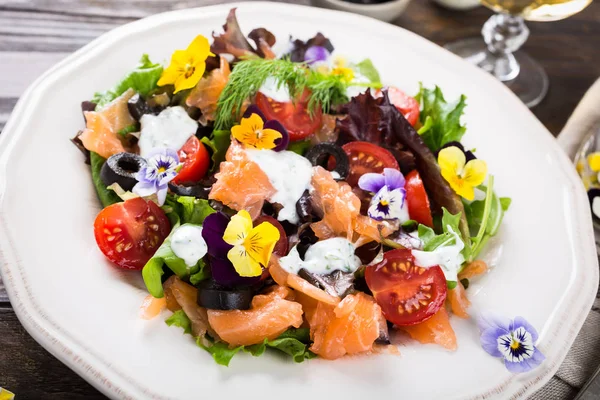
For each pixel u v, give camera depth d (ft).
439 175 1.43
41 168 1.34
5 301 1.31
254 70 1.45
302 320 1.26
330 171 1.42
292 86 1.49
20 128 1.36
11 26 1.72
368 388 1.19
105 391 1.12
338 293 1.26
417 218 1.40
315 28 1.65
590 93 1.69
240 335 1.20
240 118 1.45
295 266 1.29
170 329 1.20
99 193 1.35
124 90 1.46
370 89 1.50
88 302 1.20
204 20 1.61
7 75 1.62
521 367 1.22
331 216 1.34
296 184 1.36
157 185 1.31
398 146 1.48
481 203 1.45
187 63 1.44
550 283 1.34
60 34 1.73
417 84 1.63
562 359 1.24
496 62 1.90
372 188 1.37
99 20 1.78
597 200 1.56
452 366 1.22
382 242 1.33
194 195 1.34
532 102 1.82
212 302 1.22
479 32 1.98
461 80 1.63
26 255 1.22
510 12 1.73
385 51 1.65
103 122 1.38
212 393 1.14
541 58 1.94
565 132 1.66
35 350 1.26
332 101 1.53
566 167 1.50
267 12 1.65
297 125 1.48
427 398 1.18
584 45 1.99
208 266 1.27
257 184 1.33
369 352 1.23
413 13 1.98
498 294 1.33
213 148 1.42
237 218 1.23
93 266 1.25
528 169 1.51
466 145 1.55
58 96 1.43
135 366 1.14
